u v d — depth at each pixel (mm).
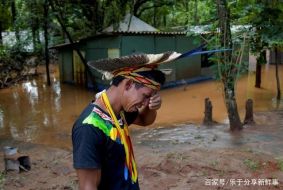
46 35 16625
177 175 5363
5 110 11805
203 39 8258
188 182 5102
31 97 13906
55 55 23984
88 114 1668
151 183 5121
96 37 14180
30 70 20469
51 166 6020
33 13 16062
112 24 18438
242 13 8422
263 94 12664
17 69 19062
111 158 1670
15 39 21797
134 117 1968
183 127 8711
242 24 8859
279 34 8461
